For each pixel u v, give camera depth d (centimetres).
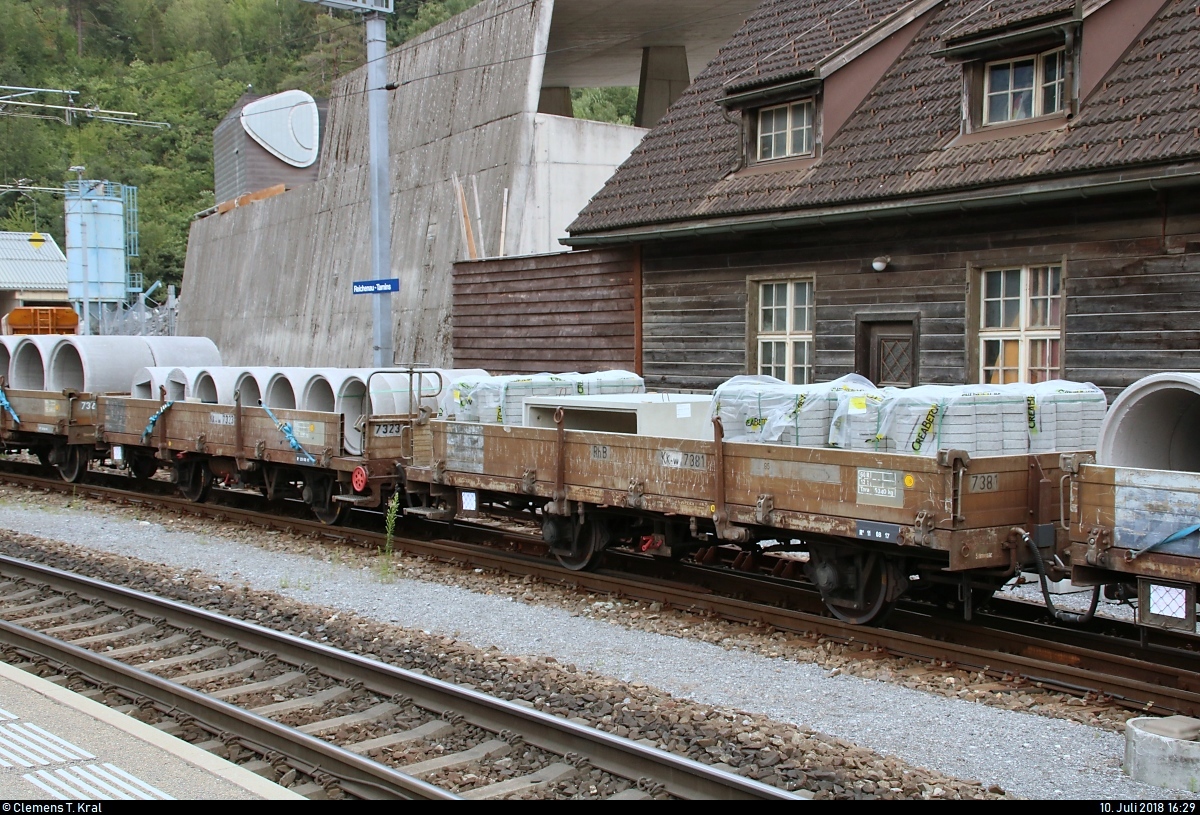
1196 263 1127
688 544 1042
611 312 1861
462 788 574
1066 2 1260
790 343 1587
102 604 985
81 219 4188
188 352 1927
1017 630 891
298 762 614
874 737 658
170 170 8469
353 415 1385
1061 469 799
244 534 1405
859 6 1720
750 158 1673
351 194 3341
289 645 808
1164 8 1286
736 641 879
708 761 597
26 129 8512
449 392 1268
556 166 2555
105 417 1758
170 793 518
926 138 1432
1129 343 1184
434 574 1153
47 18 9588
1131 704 702
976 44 1345
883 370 1466
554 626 934
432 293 2811
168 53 9950
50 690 671
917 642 826
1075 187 1180
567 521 1116
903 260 1417
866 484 809
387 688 728
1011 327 1321
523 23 2588
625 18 2827
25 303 5819
